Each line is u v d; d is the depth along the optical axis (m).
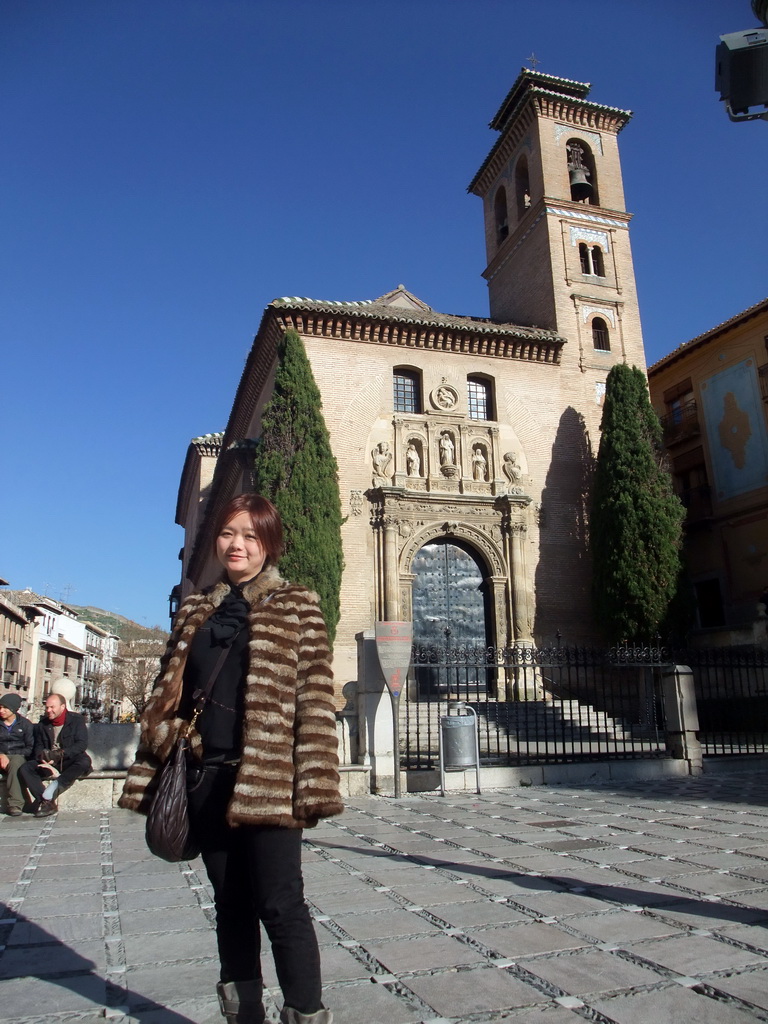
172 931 4.95
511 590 23.64
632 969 4.06
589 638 24.12
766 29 4.86
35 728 10.36
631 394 24.45
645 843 7.71
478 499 24.02
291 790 2.85
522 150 31.61
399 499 23.28
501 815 9.82
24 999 3.77
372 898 5.61
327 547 20.69
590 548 24.27
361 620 22.19
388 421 24.22
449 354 25.53
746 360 28.47
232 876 2.96
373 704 12.48
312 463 21.28
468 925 4.89
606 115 31.14
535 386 26.27
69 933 4.90
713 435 29.86
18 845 8.19
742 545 28.14
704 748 18.00
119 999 3.77
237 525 3.38
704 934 4.63
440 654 13.78
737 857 6.98
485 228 35.16
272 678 2.96
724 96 5.11
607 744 14.63
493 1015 3.50
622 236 29.62
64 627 74.88
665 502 23.12
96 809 10.98
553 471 25.52
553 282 27.95
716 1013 3.50
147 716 3.07
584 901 5.44
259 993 2.99
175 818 2.87
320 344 24.20
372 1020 3.45
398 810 10.41
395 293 28.50
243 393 29.78
